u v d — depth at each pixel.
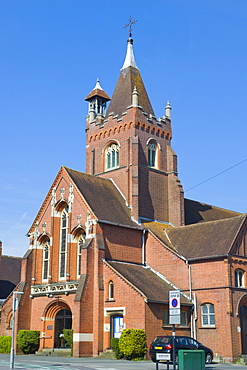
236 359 42.00
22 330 49.09
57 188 52.47
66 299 47.53
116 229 49.16
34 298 51.12
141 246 51.41
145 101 61.06
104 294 44.75
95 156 60.16
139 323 41.16
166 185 58.78
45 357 43.22
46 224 52.75
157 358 27.03
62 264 50.47
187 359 27.16
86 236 47.44
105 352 42.94
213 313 44.22
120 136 57.56
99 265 45.56
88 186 52.06
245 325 44.50
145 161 56.88
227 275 43.78
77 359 40.03
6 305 54.75
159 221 56.34
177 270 47.75
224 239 46.50
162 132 60.03
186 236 51.03
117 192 55.38
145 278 46.56
